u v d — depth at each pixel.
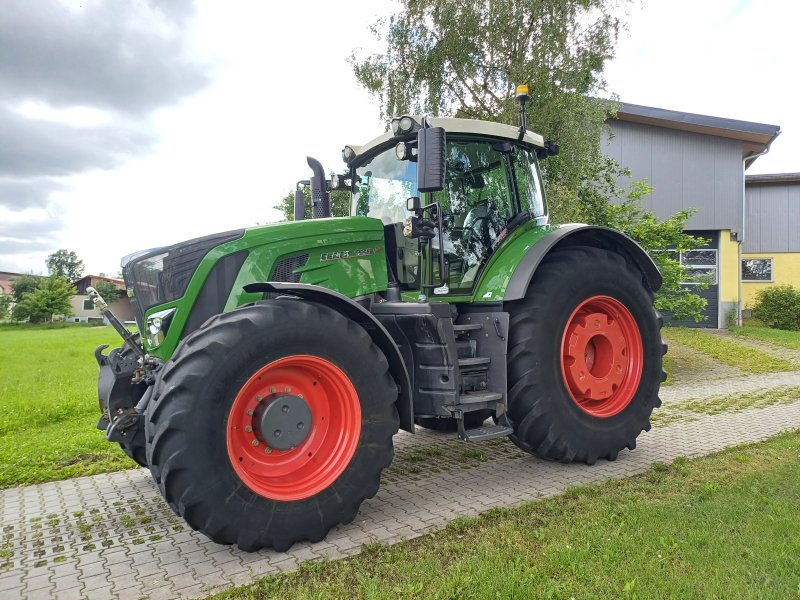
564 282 4.45
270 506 3.06
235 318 3.10
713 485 3.91
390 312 3.97
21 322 52.09
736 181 16.34
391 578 2.77
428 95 12.09
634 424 4.76
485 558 2.92
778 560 2.78
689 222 16.66
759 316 18.50
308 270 3.81
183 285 3.55
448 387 3.82
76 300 55.50
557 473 4.42
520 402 4.27
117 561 3.10
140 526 3.62
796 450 4.83
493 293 4.35
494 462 4.80
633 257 5.19
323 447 3.40
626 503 3.64
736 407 6.89
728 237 16.61
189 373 2.91
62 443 5.70
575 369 4.54
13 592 2.78
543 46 11.21
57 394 8.62
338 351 3.31
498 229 4.72
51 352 16.80
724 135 16.20
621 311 4.84
